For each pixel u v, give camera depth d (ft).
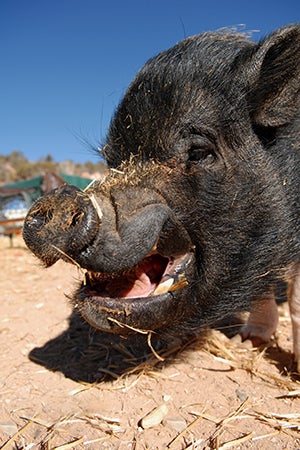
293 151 1.81
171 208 1.59
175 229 1.59
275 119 1.70
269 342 2.21
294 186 1.82
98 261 1.40
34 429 1.59
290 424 1.55
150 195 1.55
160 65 1.73
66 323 2.59
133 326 1.54
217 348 2.17
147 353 2.17
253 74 1.65
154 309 1.55
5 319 2.70
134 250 1.43
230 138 1.67
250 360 2.05
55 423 1.61
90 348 2.25
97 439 1.52
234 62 1.72
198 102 1.65
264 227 1.74
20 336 2.43
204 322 1.77
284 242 1.80
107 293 1.60
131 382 1.89
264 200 1.72
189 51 1.76
